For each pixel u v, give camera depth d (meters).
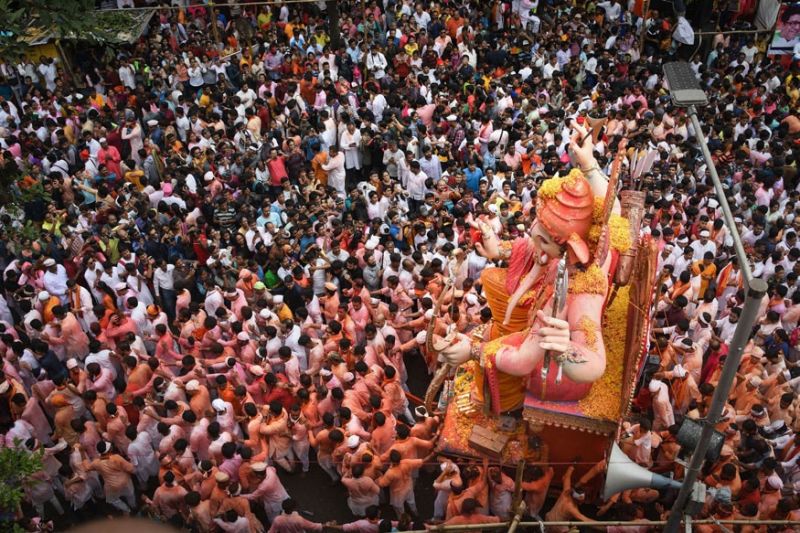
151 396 13.02
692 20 27.31
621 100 22.33
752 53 25.50
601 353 9.23
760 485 10.87
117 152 19.98
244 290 15.27
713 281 15.19
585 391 10.09
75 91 23.56
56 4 11.31
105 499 12.37
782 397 12.05
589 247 9.57
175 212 17.47
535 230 9.61
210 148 19.56
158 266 15.81
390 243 15.87
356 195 18.45
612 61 24.83
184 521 11.01
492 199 17.16
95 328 14.12
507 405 10.68
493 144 19.47
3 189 11.95
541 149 19.52
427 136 20.33
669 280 15.22
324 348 13.60
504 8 27.34
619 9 27.33
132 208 17.42
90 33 12.12
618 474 8.27
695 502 7.42
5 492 8.03
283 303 14.37
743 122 20.80
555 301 8.28
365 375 12.80
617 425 10.02
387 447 12.06
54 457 12.37
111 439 12.46
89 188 18.64
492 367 9.91
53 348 14.28
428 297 14.23
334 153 19.47
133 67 24.39
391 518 12.27
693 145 19.50
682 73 9.20
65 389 12.80
